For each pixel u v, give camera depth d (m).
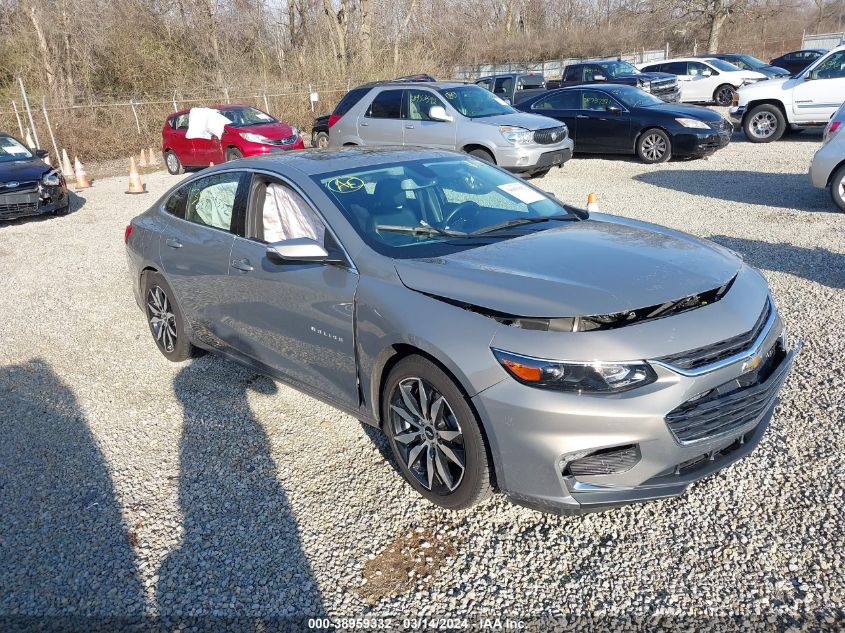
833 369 4.41
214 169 4.80
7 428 4.48
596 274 3.11
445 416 3.16
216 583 3.00
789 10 48.06
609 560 2.97
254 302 4.13
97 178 17.39
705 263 3.31
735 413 2.98
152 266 5.11
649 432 2.73
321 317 3.65
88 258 8.94
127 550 3.24
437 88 12.48
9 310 6.98
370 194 3.93
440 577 2.96
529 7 51.31
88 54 26.77
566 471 2.84
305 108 23.80
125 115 21.72
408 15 32.75
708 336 2.85
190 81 27.80
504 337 2.86
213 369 5.18
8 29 26.03
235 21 31.14
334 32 28.02
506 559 3.03
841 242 7.24
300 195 3.94
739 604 2.69
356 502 3.47
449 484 3.20
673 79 21.53
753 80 22.30
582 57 44.53
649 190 10.89
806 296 5.73
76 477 3.87
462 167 4.52
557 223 4.02
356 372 3.55
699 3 40.09
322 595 2.90
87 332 6.20
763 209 8.98
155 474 3.85
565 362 2.73
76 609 2.90
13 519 3.52
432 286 3.18
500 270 3.20
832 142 8.52
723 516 3.18
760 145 14.72
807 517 3.11
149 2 28.88
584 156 15.33
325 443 4.04
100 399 4.82
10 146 12.40
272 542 3.23
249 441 4.12
